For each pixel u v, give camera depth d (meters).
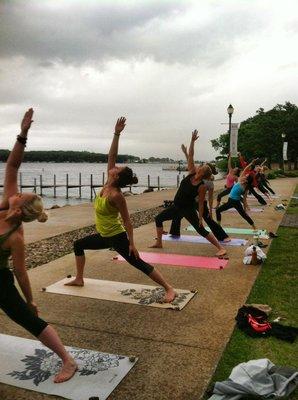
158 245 8.44
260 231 10.29
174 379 3.51
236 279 6.33
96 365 3.69
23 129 3.50
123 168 4.96
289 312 5.14
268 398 3.24
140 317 4.79
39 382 3.43
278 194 22.11
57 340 3.46
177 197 7.84
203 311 5.01
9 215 3.06
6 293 3.23
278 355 4.02
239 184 10.13
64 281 6.07
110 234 5.15
